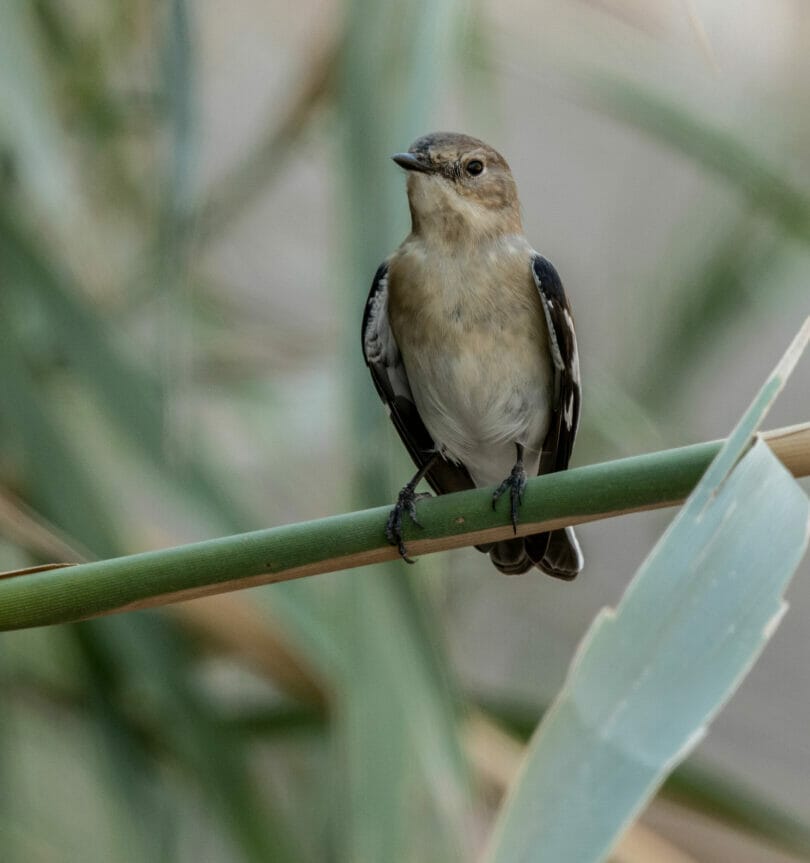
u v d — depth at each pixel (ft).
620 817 11.80
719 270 15.14
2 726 14.98
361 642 14.58
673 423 15.12
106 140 15.03
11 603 14.47
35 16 14.89
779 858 15.17
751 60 15.01
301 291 15.35
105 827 15.06
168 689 14.87
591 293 15.31
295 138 15.06
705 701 12.26
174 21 14.69
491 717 15.03
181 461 14.76
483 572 15.10
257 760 15.02
